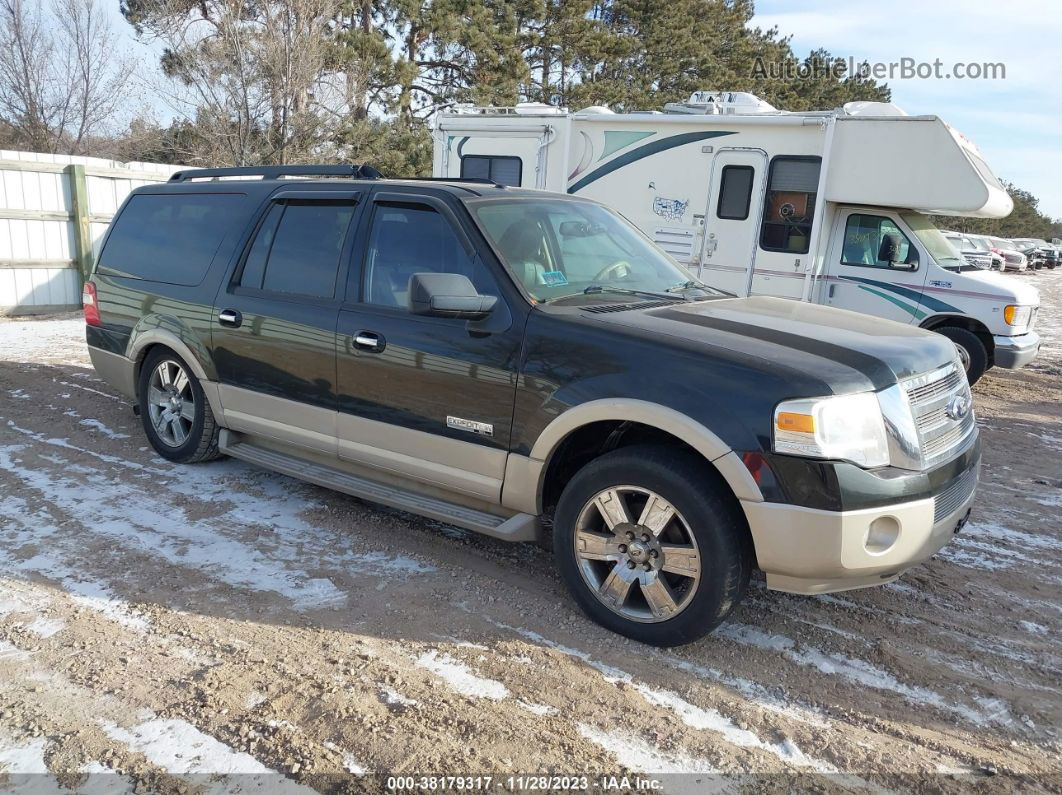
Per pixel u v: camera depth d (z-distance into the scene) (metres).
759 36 35.97
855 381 3.23
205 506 4.93
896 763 2.87
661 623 3.46
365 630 3.60
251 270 4.95
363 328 4.25
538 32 27.31
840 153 9.07
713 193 9.91
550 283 4.03
